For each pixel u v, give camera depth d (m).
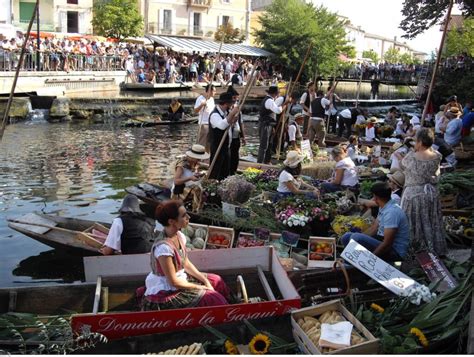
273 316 4.68
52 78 24.84
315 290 5.25
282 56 41.94
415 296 4.91
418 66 46.09
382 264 5.21
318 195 8.20
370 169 11.33
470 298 4.73
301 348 4.44
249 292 5.69
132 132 20.33
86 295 5.25
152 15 45.31
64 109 22.97
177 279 4.73
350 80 43.91
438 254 6.44
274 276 5.70
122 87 29.56
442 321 4.60
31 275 6.93
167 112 24.62
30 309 5.15
